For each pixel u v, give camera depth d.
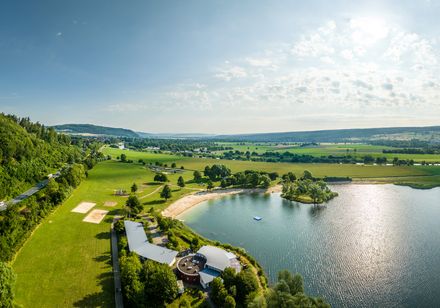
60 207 144.38
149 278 76.62
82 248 102.44
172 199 177.50
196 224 140.38
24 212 124.19
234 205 175.75
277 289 58.19
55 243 105.62
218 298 73.88
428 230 131.50
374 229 133.38
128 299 71.19
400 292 83.75
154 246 100.75
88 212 140.88
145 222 126.81
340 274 93.75
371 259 103.69
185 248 105.12
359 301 79.75
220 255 93.81
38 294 75.69
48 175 195.12
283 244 117.19
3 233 97.25
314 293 83.50
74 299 74.06
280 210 165.62
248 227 137.25
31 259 93.62
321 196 180.50
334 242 119.00
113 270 88.19
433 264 99.69
